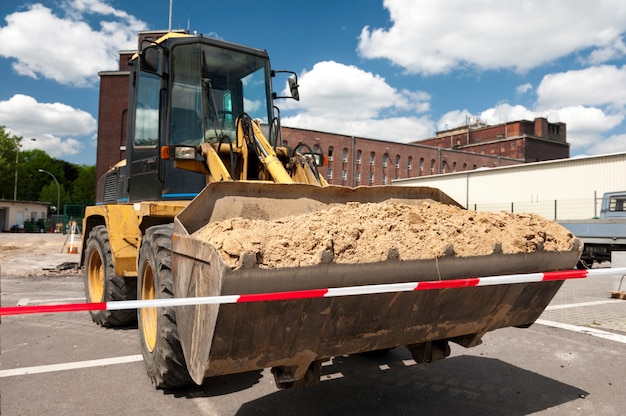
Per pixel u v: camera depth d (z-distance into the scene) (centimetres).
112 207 524
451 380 430
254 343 263
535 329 630
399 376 441
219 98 506
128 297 577
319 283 259
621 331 621
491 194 3081
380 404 374
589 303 844
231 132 501
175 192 493
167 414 353
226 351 258
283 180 414
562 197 2736
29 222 4678
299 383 302
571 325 655
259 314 254
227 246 246
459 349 533
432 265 289
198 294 267
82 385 411
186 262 287
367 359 491
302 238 269
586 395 398
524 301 349
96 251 648
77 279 1120
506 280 304
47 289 953
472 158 5753
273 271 244
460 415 355
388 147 5062
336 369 459
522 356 507
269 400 380
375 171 4962
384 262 273
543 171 2833
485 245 314
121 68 3266
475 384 421
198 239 272
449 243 295
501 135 6712
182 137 490
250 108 530
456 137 7181
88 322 649
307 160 480
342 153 4741
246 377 430
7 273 1212
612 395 399
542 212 2791
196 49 507
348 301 275
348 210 333
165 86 506
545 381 431
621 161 2508
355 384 418
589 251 1509
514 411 364
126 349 520
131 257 507
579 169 2677
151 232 405
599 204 2544
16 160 6144
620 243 1424
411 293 292
